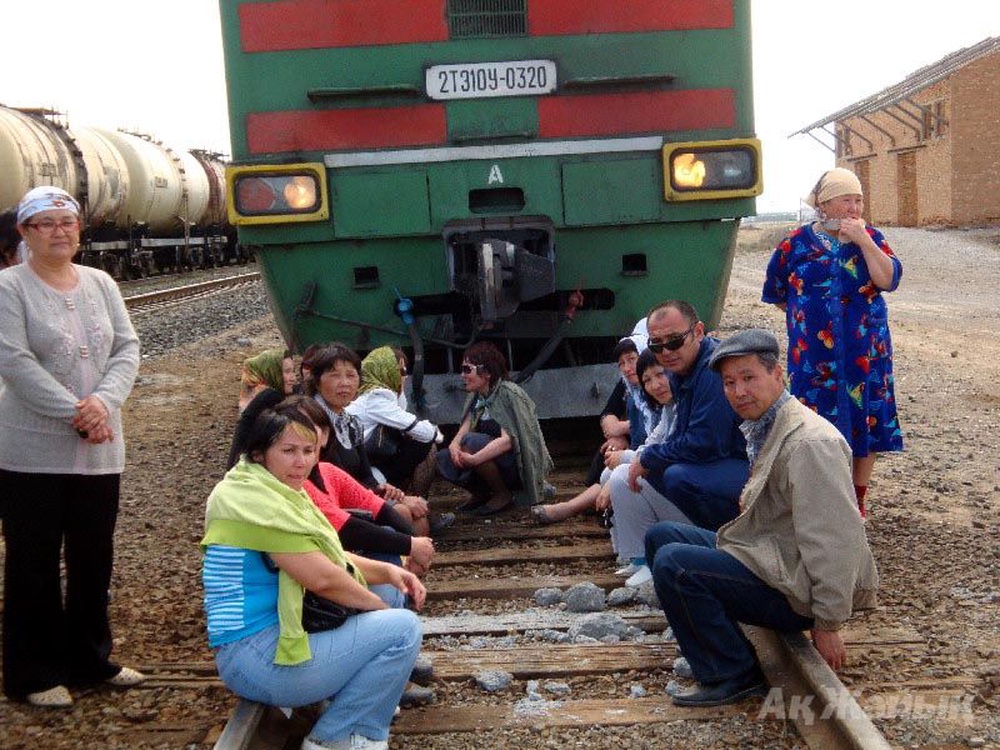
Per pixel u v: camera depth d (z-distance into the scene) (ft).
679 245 22.90
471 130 22.33
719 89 22.58
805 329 17.78
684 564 13.01
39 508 13.74
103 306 14.30
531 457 20.33
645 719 12.89
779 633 13.76
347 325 22.88
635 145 22.47
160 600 17.65
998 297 72.49
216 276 103.96
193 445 29.91
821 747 11.85
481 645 15.37
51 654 14.06
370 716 12.17
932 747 11.96
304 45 22.12
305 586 11.85
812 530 12.44
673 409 17.28
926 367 41.78
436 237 22.61
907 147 133.69
